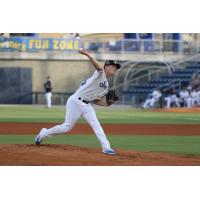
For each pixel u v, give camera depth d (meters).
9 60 74.69
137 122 47.94
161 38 78.81
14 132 37.41
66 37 76.12
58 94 76.44
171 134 37.69
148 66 77.12
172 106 72.38
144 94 74.81
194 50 78.00
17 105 73.88
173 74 74.88
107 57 76.12
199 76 73.38
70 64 76.25
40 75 75.62
